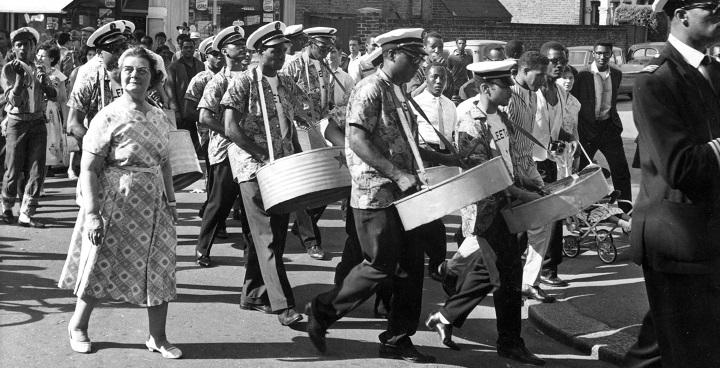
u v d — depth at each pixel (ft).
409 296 18.62
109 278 17.89
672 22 12.93
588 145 31.32
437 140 27.25
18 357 18.20
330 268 26.89
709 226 12.75
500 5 120.16
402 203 16.96
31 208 31.35
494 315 22.79
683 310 13.00
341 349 19.54
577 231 28.45
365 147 17.54
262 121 21.18
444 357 19.38
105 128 17.70
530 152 21.06
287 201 19.15
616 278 25.84
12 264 25.99
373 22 89.76
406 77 18.10
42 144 31.50
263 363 18.45
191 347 19.26
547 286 24.91
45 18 59.77
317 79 29.14
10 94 30.63
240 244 29.66
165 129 18.28
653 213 12.98
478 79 19.69
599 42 31.09
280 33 21.27
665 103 12.50
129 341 19.40
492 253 18.88
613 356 19.25
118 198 17.76
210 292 23.75
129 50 17.98
